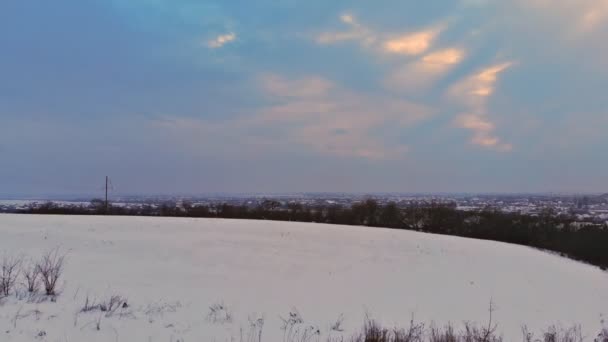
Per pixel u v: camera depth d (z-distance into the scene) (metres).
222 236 23.47
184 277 12.70
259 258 18.05
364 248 23.67
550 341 8.91
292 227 30.69
